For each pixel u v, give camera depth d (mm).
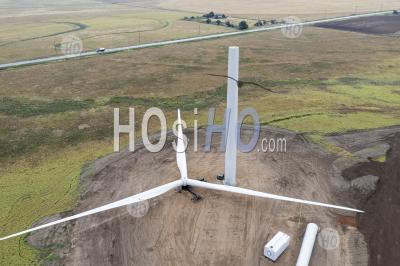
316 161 52156
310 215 41312
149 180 48344
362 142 57719
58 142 59969
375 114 69062
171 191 45438
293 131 61438
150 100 78000
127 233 39094
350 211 42062
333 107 72375
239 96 78938
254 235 38469
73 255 36625
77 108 73812
